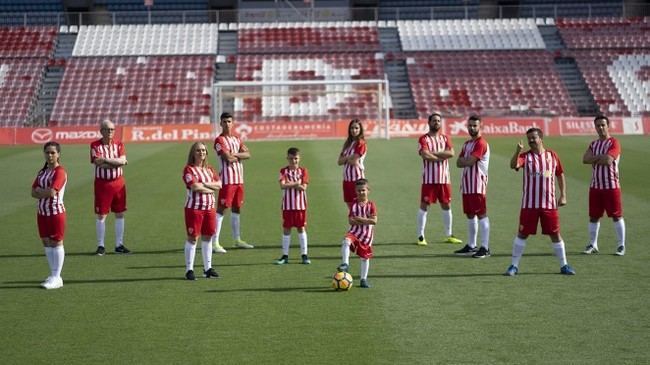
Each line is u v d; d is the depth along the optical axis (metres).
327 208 19.69
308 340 9.52
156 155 34.66
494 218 18.17
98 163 14.81
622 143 36.88
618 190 14.18
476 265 13.52
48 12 58.12
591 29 55.03
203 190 12.62
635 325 9.96
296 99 50.12
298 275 12.96
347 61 52.84
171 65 52.12
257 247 15.45
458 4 59.53
